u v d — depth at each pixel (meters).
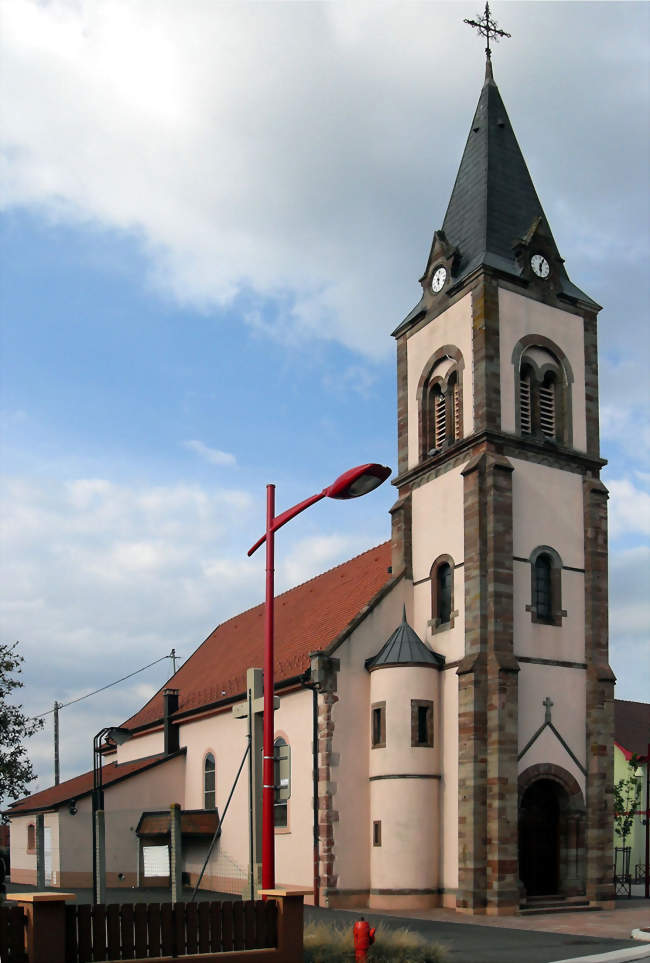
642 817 52.72
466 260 39.06
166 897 35.91
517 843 32.47
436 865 34.28
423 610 37.59
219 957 16.97
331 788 35.06
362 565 44.88
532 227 38.69
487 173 39.97
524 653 35.00
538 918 30.88
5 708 37.19
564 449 37.66
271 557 21.78
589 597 36.97
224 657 52.62
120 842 46.53
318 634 40.47
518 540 35.81
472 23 43.38
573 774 35.06
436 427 39.38
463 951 22.80
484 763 33.16
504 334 37.31
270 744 20.48
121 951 16.22
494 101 41.84
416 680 35.41
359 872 34.91
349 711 36.00
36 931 15.22
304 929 20.50
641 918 30.80
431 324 39.91
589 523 37.62
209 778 46.03
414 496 39.19
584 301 39.62
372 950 19.73
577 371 39.09
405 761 34.78
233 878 41.59
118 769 53.22
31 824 52.25
